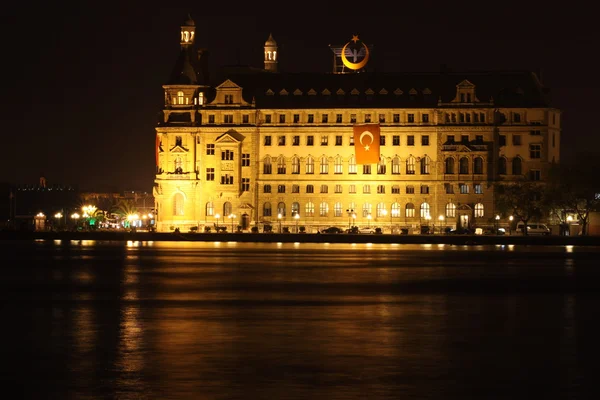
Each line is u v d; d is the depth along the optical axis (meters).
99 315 90.75
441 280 129.88
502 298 106.31
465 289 116.88
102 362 67.69
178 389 59.97
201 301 103.00
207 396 58.28
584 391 59.41
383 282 126.69
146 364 67.00
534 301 103.00
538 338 77.25
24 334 79.06
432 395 58.56
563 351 71.56
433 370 65.25
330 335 78.88
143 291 113.75
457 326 83.75
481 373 64.31
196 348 72.81
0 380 62.38
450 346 73.75
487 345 74.12
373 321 87.00
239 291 114.19
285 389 59.97
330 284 123.69
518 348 72.81
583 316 90.25
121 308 96.44
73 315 90.69
